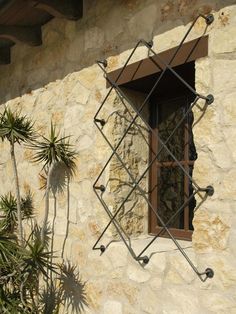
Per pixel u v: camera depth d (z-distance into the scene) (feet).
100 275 8.39
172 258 6.80
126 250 7.78
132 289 7.54
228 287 5.87
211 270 6.10
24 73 12.06
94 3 9.20
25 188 11.67
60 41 10.37
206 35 6.49
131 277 7.59
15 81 12.59
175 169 8.29
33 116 11.39
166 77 7.68
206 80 6.44
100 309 8.29
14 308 8.73
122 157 8.42
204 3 6.61
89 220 8.91
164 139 8.63
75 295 9.08
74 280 9.16
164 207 8.49
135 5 8.05
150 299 7.13
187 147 8.02
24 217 11.25
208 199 6.26
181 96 8.37
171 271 6.79
